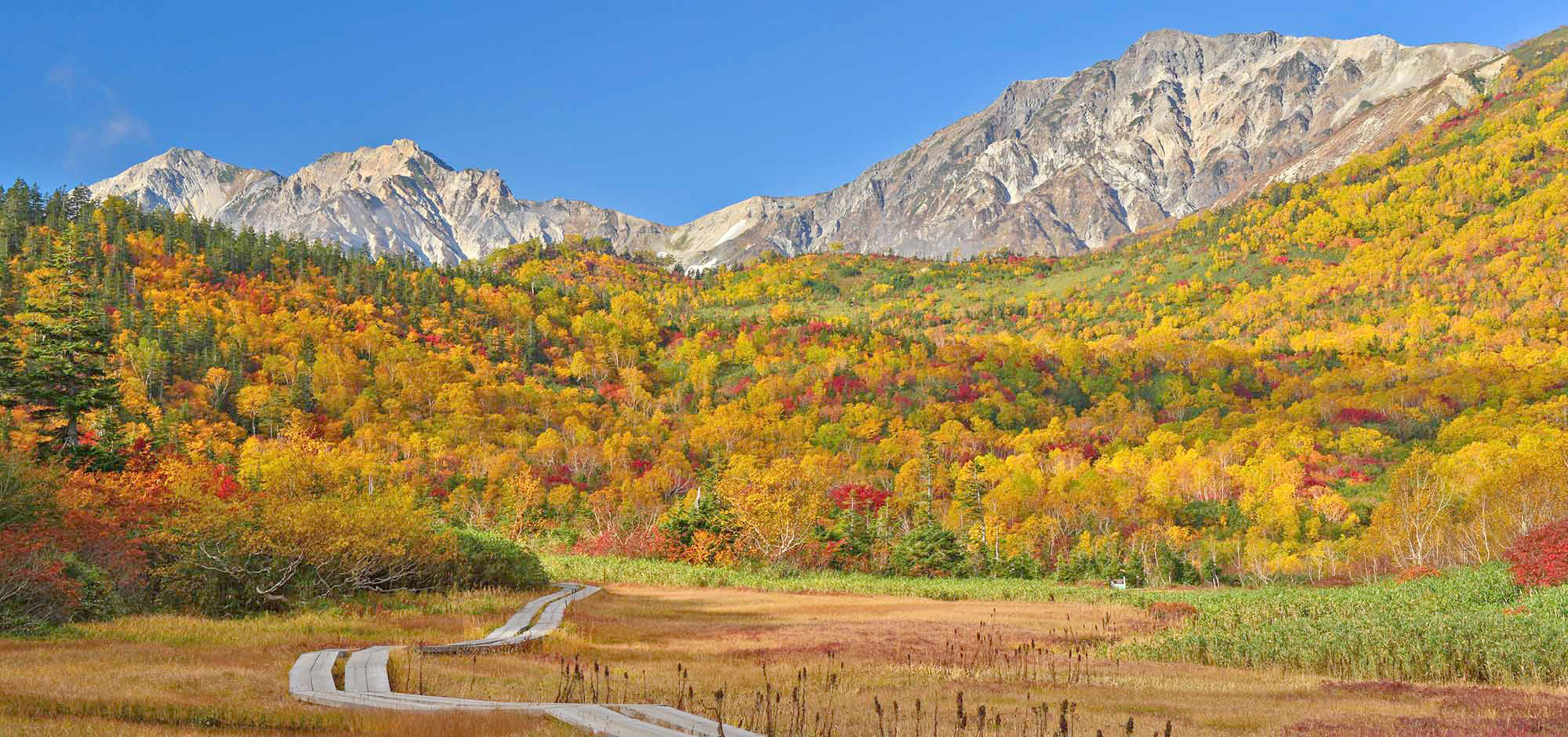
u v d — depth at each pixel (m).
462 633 32.50
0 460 34.12
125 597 33.75
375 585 43.34
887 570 90.12
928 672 26.55
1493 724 18.12
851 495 120.00
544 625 36.06
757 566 84.94
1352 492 127.75
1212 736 17.06
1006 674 26.27
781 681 23.86
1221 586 90.31
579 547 94.44
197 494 43.81
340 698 17.86
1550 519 69.62
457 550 49.19
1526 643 25.97
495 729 15.10
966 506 120.25
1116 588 74.56
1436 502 94.50
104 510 37.62
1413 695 22.48
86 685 17.64
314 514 39.50
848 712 19.14
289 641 28.03
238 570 35.69
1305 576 92.81
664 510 121.31
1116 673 26.84
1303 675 26.56
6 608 27.48
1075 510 121.31
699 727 15.53
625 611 46.66
